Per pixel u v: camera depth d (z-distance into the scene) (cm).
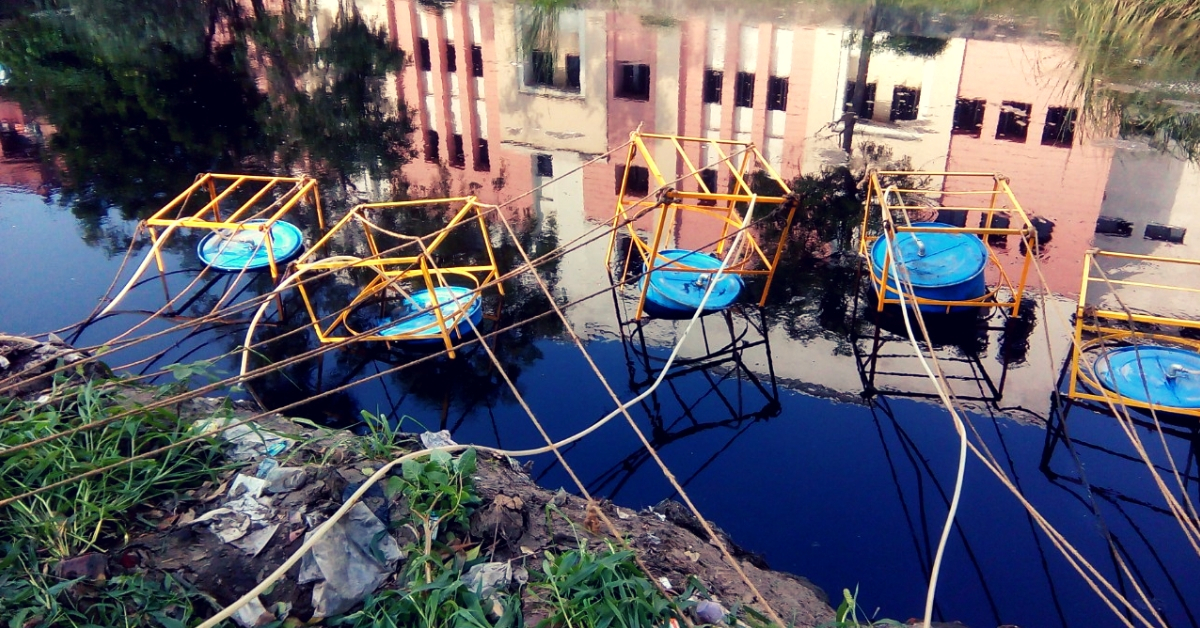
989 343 647
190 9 1459
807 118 1123
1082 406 572
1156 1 1210
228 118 1094
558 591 279
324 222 828
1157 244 791
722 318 687
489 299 701
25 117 1068
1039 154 976
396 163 995
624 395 589
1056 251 783
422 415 562
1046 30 1252
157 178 918
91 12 1417
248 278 702
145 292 688
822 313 694
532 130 1134
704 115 1158
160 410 333
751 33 1286
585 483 506
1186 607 423
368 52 1329
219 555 279
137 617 254
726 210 691
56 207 845
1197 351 596
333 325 597
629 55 1248
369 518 298
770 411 578
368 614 267
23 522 275
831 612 373
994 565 452
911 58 1179
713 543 412
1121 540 465
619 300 703
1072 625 416
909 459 530
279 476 308
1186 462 517
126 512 292
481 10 1464
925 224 802
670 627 282
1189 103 1048
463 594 271
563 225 849
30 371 381
